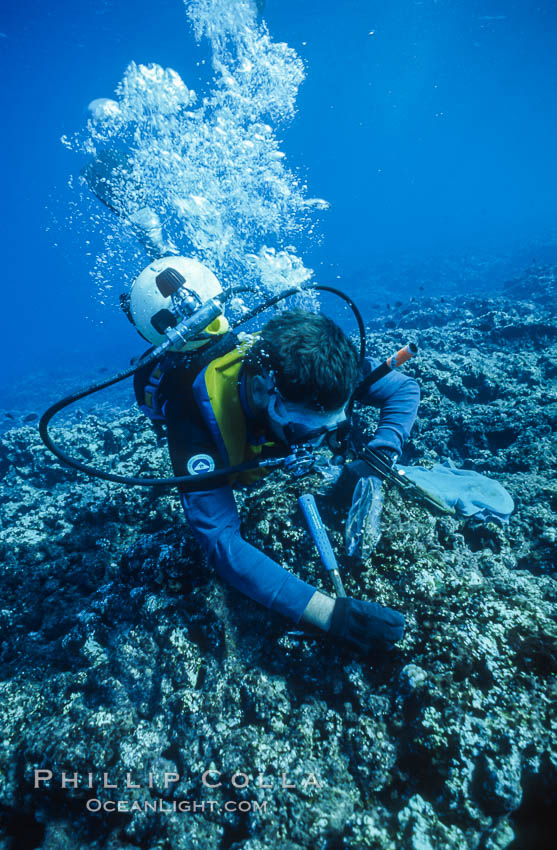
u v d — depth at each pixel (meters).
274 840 1.32
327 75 70.44
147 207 2.17
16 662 2.43
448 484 2.54
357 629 1.45
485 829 1.24
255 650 1.80
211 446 1.49
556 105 96.62
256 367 1.30
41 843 1.69
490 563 2.06
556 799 1.25
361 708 1.54
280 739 1.56
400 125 107.06
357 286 32.78
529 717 1.34
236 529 1.58
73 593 2.82
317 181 111.06
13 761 1.81
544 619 1.58
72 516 4.26
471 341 7.59
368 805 1.40
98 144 2.11
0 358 54.28
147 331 1.50
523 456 3.36
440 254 36.22
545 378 5.31
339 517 2.00
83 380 26.48
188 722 1.65
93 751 1.62
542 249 29.73
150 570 2.09
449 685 1.45
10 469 6.37
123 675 1.90
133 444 5.35
